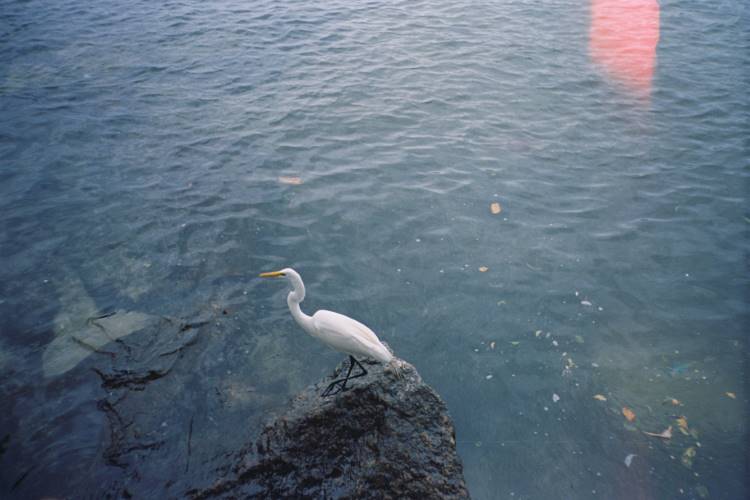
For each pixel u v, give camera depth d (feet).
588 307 26.89
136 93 47.42
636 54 54.44
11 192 35.01
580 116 44.21
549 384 22.97
